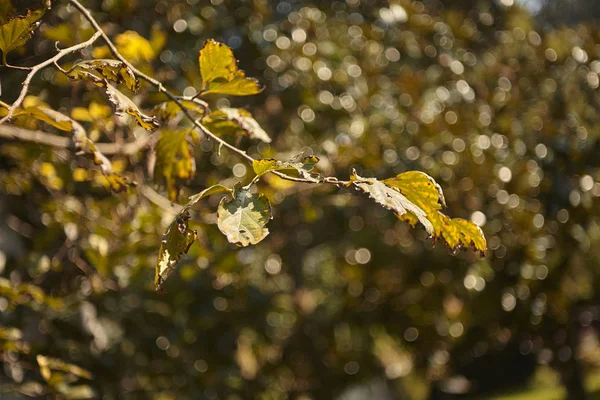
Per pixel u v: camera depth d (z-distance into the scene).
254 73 4.77
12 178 3.18
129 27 4.14
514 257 4.64
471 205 4.68
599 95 4.96
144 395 3.90
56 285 3.34
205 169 4.13
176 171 2.09
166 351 3.99
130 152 2.74
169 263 1.31
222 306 4.21
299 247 5.34
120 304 3.77
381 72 5.12
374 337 5.76
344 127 4.73
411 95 4.90
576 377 5.43
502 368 9.55
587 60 5.04
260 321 4.55
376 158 4.41
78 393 2.77
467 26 5.34
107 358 3.59
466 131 4.81
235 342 4.36
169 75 3.52
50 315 3.21
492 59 5.26
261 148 4.46
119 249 3.18
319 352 5.45
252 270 4.84
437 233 1.42
